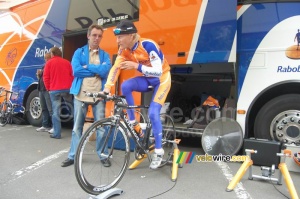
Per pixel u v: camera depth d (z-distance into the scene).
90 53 3.99
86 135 2.88
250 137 4.21
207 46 4.21
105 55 4.07
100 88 3.96
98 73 3.87
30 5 7.50
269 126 4.02
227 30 4.05
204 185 3.32
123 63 3.11
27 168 3.94
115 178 3.17
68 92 5.84
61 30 6.57
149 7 4.77
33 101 7.48
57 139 5.92
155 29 4.68
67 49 6.59
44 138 6.01
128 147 3.27
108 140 3.19
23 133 6.59
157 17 4.68
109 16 5.47
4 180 3.48
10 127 7.53
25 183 3.38
